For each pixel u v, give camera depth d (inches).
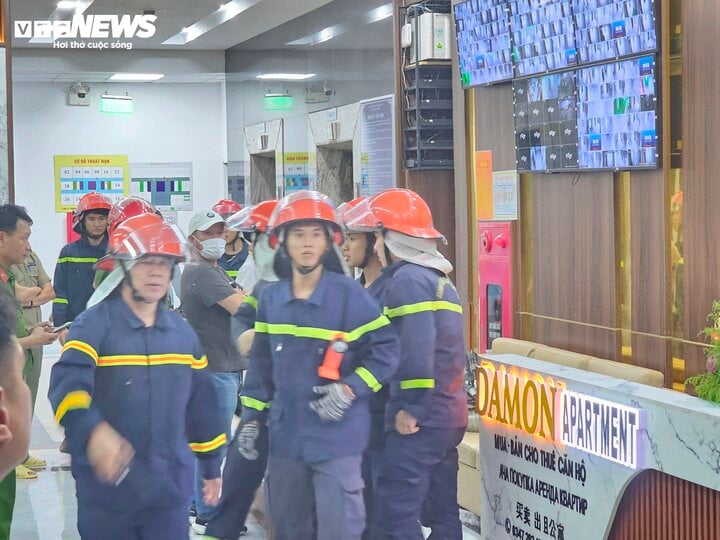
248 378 128.3
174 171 515.8
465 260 282.4
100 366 112.8
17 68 467.5
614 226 211.2
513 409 185.8
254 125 466.6
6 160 262.7
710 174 181.6
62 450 115.7
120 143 509.0
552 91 222.1
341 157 394.0
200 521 136.8
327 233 126.0
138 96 510.0
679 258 195.3
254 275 143.0
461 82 263.3
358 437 127.0
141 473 113.7
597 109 207.5
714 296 181.6
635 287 204.7
